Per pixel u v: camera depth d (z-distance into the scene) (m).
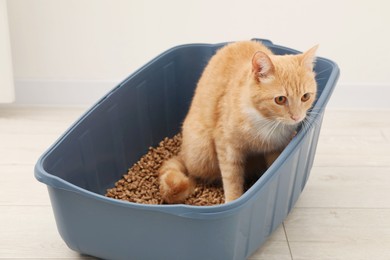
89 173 1.62
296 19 2.16
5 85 2.16
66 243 1.43
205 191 1.69
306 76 1.38
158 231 1.26
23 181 1.81
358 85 2.27
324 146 2.03
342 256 1.48
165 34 2.22
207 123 1.59
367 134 2.12
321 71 1.75
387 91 2.27
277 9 2.15
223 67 1.60
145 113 1.86
